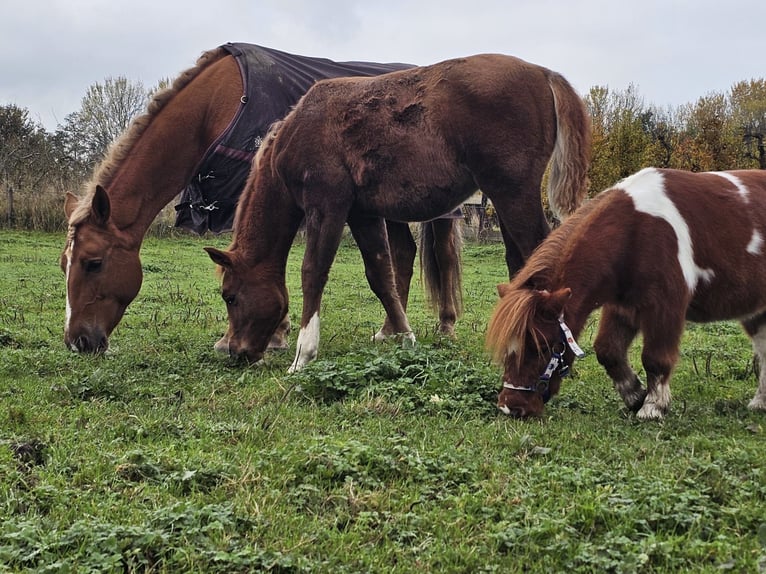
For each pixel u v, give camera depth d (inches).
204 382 124.4
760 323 117.0
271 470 81.3
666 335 103.8
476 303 237.3
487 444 92.7
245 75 155.1
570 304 101.8
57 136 663.8
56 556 63.3
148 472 80.7
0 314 189.6
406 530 71.3
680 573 62.9
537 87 129.6
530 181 129.7
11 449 84.9
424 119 130.3
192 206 164.1
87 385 114.3
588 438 96.0
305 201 136.6
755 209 110.5
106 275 142.5
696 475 80.4
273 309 139.5
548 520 70.5
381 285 153.7
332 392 114.3
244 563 62.7
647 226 103.8
